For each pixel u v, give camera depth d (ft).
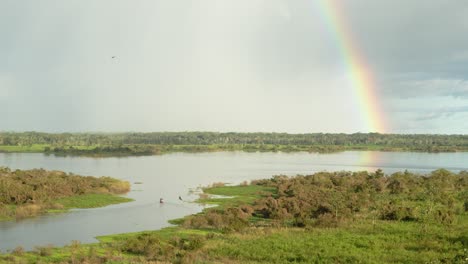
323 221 211.41
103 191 347.56
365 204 258.37
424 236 179.93
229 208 259.60
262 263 148.97
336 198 269.85
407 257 150.61
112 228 226.58
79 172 531.50
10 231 216.95
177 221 242.37
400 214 219.00
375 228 197.47
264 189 374.63
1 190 282.97
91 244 183.62
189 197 338.54
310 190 322.55
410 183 357.61
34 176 354.13
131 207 293.02
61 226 230.27
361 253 157.17
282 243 173.78
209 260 153.17
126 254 166.81
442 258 147.43
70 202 299.17
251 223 228.43
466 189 335.88
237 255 159.53
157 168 616.39
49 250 167.63
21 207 268.41
